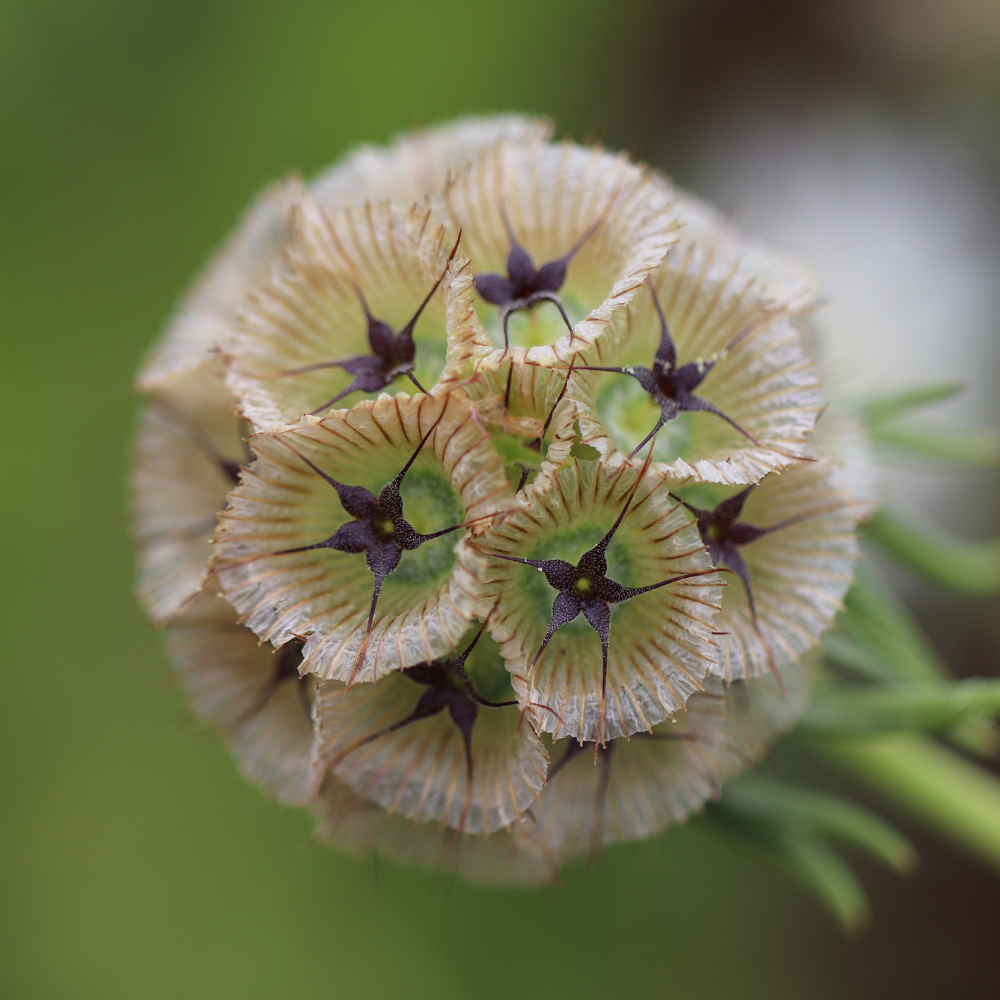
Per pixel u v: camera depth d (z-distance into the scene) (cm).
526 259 16
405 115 27
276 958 25
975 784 19
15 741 25
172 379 17
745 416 16
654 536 16
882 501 18
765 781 18
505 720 16
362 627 16
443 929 25
